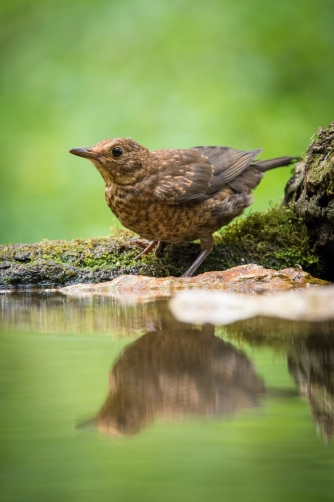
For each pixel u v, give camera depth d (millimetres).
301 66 21859
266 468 4730
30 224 19734
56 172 20641
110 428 5129
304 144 20156
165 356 6613
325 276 10805
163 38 22406
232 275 9891
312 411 5352
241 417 5281
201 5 22953
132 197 10195
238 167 10969
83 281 10531
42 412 5348
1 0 24750
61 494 4516
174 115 20891
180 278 10039
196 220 10391
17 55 23703
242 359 6480
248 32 22328
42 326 7957
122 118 21188
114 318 8242
